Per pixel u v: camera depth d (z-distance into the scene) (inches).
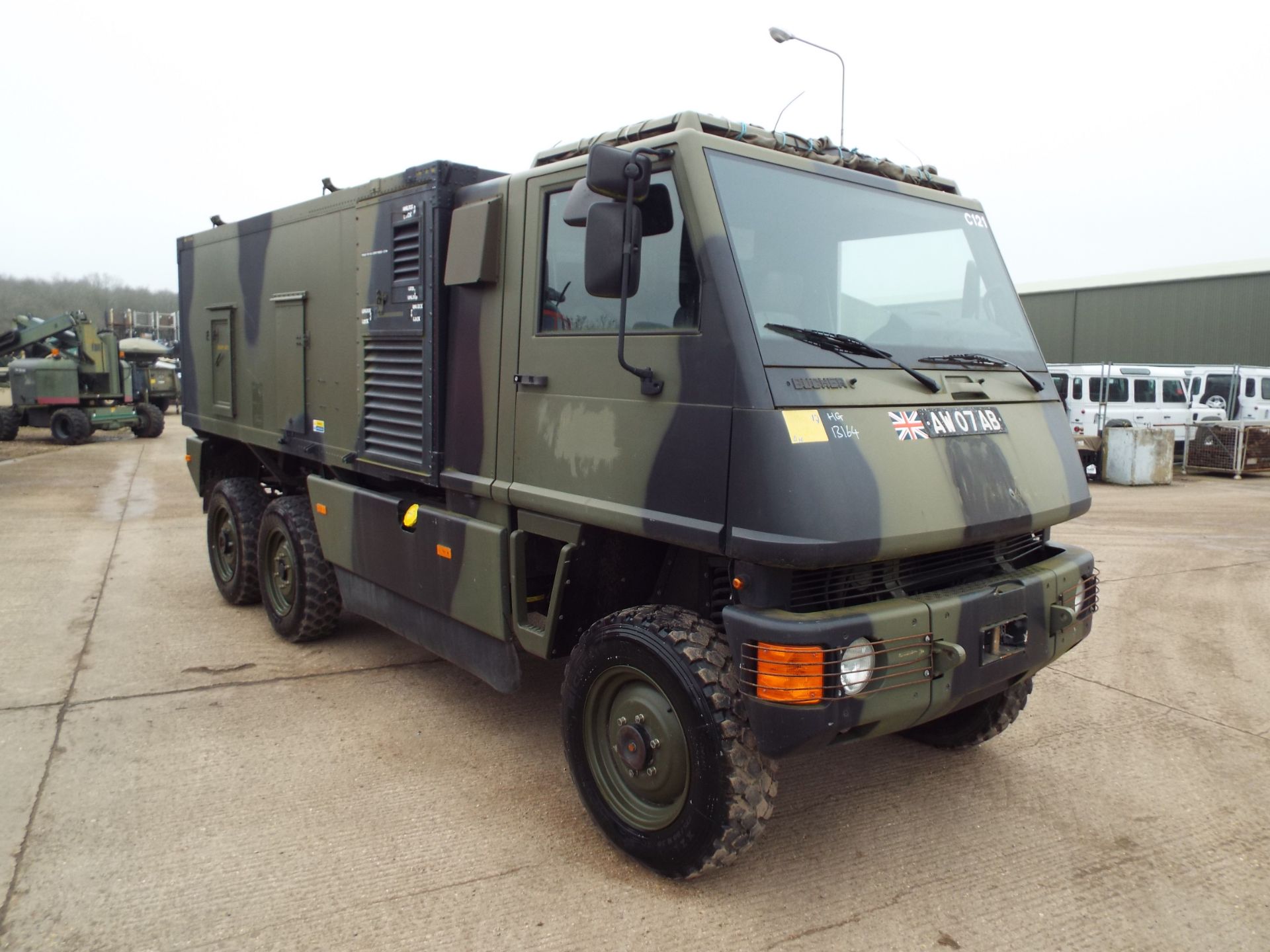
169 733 167.8
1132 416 689.0
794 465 105.2
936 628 114.0
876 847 132.7
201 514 414.6
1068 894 121.5
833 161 141.6
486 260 145.9
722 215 115.2
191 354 270.7
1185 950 110.1
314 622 212.1
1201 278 981.8
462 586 154.4
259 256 224.1
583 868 125.7
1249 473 650.8
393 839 132.3
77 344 815.7
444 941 109.0
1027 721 181.6
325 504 198.2
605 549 139.3
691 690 113.7
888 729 117.9
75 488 505.7
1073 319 1115.9
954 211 152.3
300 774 152.3
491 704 184.5
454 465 157.8
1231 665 216.2
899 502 110.4
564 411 134.0
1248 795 150.5
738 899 119.0
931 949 109.4
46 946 106.6
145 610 249.8
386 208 169.8
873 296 133.0
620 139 135.3
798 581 111.3
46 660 206.4
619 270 113.8
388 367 172.7
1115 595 282.7
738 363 109.1
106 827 133.6
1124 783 154.2
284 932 110.3
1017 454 129.6
